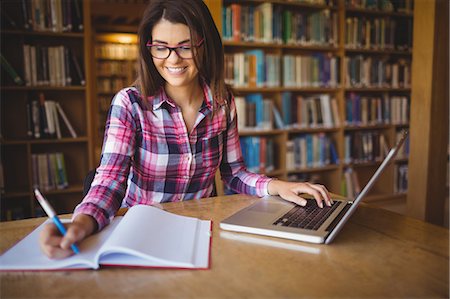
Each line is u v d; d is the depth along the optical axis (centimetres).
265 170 379
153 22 124
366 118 431
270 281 80
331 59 402
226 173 160
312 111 400
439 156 301
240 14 348
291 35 376
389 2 430
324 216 116
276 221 110
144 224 99
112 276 82
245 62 357
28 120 320
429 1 284
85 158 359
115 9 617
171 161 142
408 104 460
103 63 834
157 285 78
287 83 382
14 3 313
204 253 92
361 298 73
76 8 321
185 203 134
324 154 412
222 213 124
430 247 97
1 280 80
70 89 334
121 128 129
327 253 93
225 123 152
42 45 331
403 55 471
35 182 324
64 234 88
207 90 144
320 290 76
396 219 117
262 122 374
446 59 293
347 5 404
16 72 321
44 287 78
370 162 439
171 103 135
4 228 110
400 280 80
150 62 133
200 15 126
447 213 376
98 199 110
